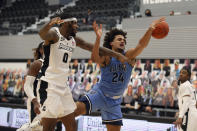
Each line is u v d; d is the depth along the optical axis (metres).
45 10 15.73
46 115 2.68
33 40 11.99
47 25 2.48
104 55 3.14
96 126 5.54
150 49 9.63
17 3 17.17
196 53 9.05
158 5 12.70
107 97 3.68
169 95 7.64
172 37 9.41
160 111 7.46
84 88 8.88
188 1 12.19
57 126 4.94
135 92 8.05
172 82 7.78
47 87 2.69
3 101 9.80
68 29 2.76
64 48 2.71
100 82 3.68
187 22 9.40
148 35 3.12
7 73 10.68
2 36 12.69
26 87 3.00
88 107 3.57
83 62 9.60
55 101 2.66
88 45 3.06
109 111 3.75
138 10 12.91
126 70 3.56
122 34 3.63
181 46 9.26
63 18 2.74
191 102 4.54
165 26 3.19
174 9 12.41
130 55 3.35
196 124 4.48
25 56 12.09
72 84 9.16
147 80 8.14
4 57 12.56
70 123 2.82
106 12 13.43
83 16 13.52
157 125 5.20
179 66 8.38
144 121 5.30
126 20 10.32
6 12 16.56
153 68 8.39
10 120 6.51
